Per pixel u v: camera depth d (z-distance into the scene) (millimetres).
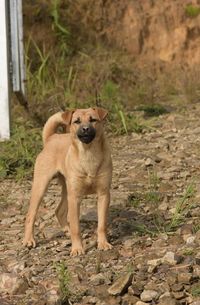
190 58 16344
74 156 7336
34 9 16109
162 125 12531
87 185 7352
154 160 10375
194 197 8703
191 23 16438
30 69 15180
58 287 6500
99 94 13633
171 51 16344
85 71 15273
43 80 14555
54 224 8438
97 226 8102
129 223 8008
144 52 16375
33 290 6562
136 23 16469
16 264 7137
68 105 13305
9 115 11859
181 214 8047
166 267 6652
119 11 16594
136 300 6199
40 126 12703
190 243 7188
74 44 16094
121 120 12352
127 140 11789
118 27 16531
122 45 16359
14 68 12281
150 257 6930
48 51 15727
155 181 9336
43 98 13742
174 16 16484
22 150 10953
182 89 14695
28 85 14008
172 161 10344
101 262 7035
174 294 6137
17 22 12273
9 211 9016
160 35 16453
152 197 8797
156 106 13664
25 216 8789
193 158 10453
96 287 6445
